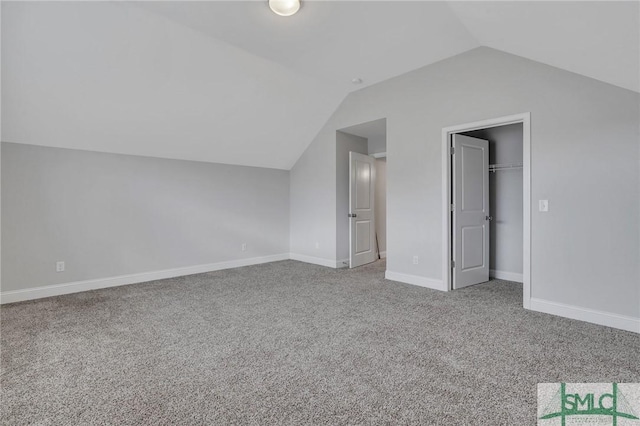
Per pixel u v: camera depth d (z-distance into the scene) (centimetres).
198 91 375
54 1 247
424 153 390
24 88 298
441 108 372
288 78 409
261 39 323
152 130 402
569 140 280
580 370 195
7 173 339
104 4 262
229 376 191
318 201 548
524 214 306
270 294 366
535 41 243
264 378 189
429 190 386
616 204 258
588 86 270
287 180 603
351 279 436
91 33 279
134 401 167
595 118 267
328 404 164
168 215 457
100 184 399
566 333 249
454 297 348
